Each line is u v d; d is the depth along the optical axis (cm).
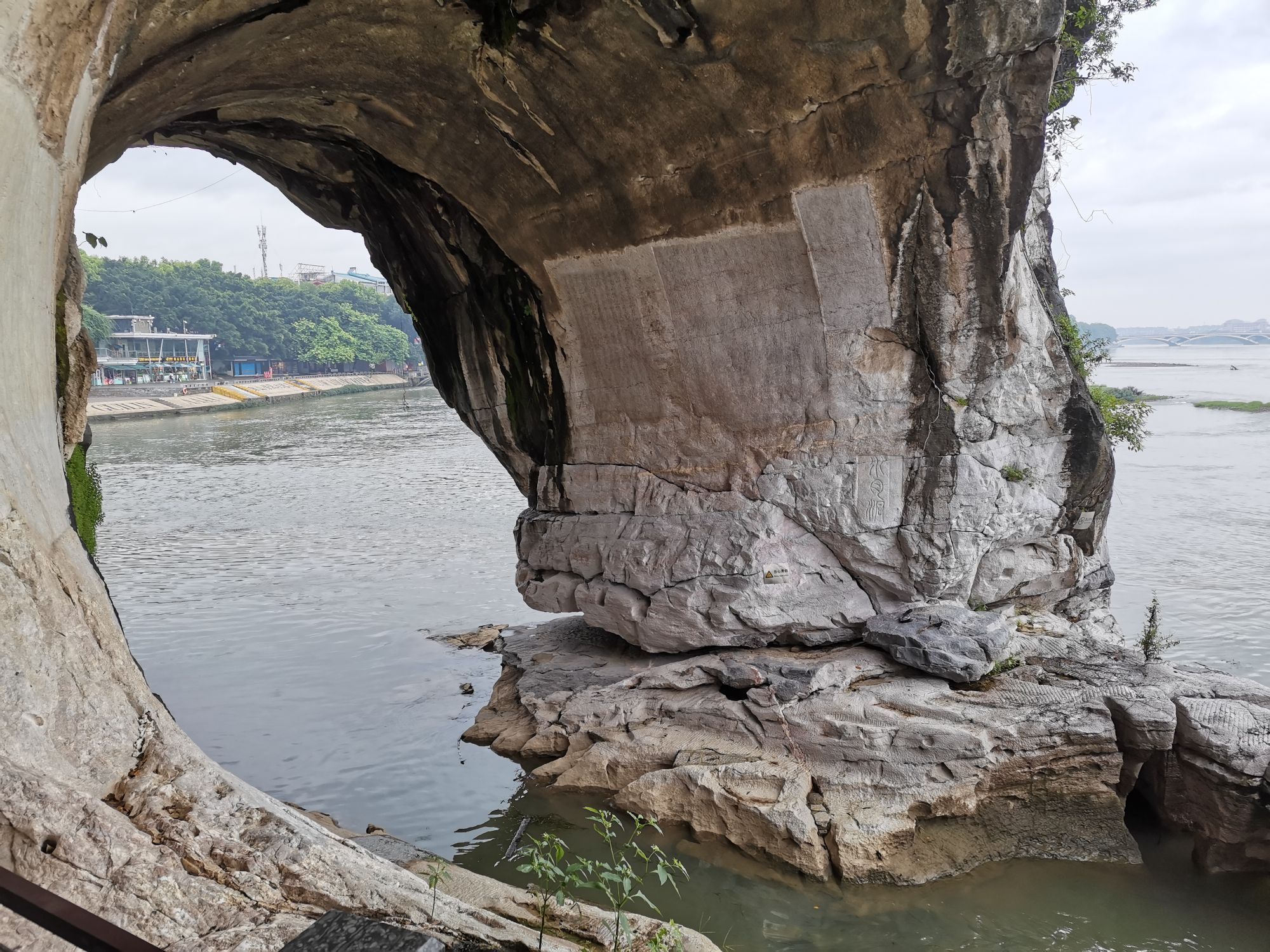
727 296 969
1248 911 757
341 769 984
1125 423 1205
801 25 766
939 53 768
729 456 1021
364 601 1678
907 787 834
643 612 1039
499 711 1091
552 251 1045
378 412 5994
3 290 465
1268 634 1379
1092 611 1132
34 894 209
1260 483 2680
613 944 542
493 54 841
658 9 761
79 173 559
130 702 485
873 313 920
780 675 935
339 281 11512
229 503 2773
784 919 748
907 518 959
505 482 3111
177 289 7425
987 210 850
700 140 880
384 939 250
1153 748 835
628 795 890
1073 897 776
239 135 1068
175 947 386
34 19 454
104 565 1964
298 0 690
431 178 1062
